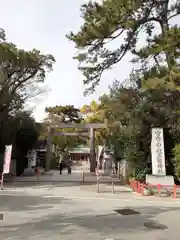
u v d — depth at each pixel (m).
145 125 19.02
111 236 7.21
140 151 19.02
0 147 26.67
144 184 16.00
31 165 32.72
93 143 37.44
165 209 11.22
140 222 8.86
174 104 17.33
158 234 7.49
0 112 25.05
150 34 18.73
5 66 24.39
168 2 18.22
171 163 18.64
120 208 11.25
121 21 16.98
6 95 24.52
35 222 8.61
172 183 16.64
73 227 8.05
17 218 9.16
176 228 8.16
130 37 18.62
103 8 16.86
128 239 6.98
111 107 18.98
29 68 25.64
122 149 22.73
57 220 8.91
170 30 14.75
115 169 29.78
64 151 54.97
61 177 26.70
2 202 12.34
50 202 12.50
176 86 14.43
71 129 50.47
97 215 9.79
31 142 30.66
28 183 20.97
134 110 18.23
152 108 18.12
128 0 15.73
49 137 37.72
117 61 19.77
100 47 18.78
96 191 16.56
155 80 14.81
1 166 26.44
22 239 6.82
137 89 18.09
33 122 30.00
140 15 17.77
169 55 15.58
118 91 18.84
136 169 18.77
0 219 9.02
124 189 17.70
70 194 15.20
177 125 18.50
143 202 12.98
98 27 16.98
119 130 22.92
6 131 26.00
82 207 11.31
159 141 17.38
